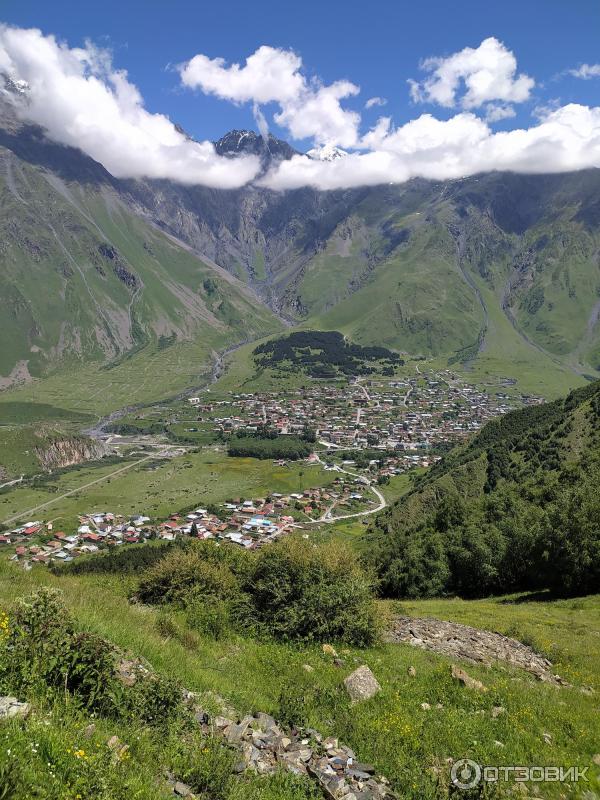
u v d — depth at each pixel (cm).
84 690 848
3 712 687
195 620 1628
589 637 2556
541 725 1280
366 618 1841
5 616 911
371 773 929
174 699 917
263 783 799
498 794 902
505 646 2175
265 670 1404
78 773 619
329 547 2050
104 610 1423
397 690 1377
